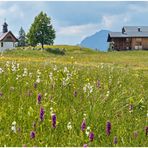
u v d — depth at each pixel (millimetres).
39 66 21156
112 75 19812
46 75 15031
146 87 17453
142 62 63562
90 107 8492
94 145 6523
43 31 133125
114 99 9836
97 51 123625
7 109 8320
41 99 9516
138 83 18719
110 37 162375
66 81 12078
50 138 6777
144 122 8758
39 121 7352
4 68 16109
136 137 7293
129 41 161375
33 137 6543
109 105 9516
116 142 6719
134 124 8430
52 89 11227
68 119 7973
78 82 13891
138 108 10281
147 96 13328
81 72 19938
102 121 7988
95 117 8023
